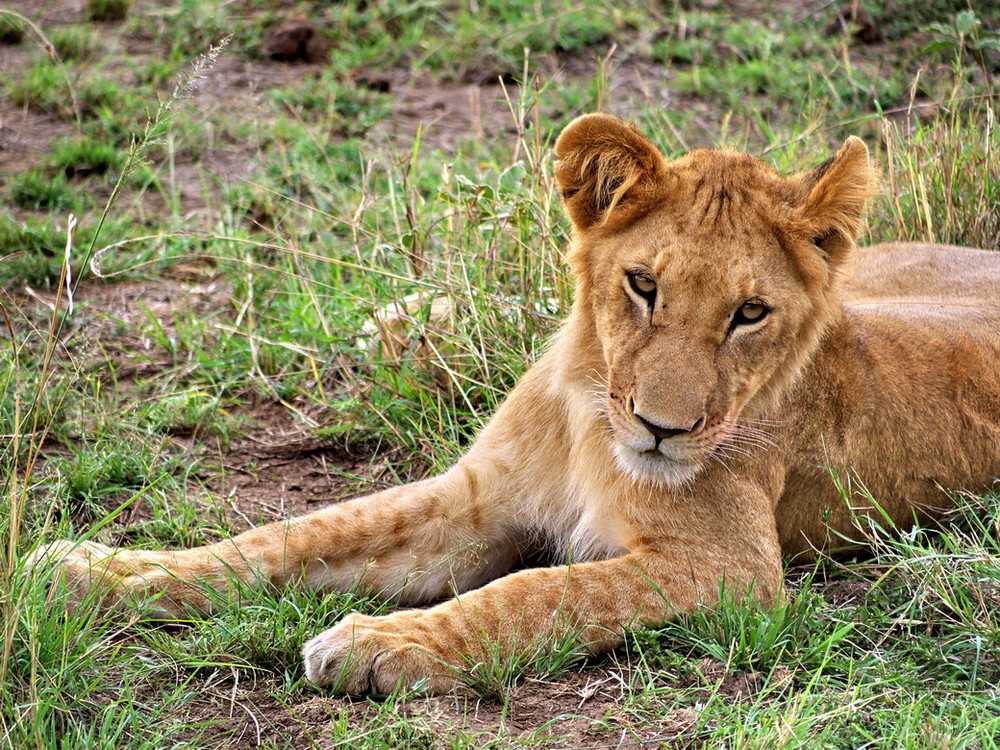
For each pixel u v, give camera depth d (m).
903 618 6.39
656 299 6.26
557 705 5.78
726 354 6.26
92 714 5.55
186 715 5.65
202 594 6.58
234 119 14.48
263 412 9.41
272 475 8.49
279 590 6.84
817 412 7.23
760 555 6.73
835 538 7.59
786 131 13.95
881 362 7.61
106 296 10.98
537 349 9.08
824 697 5.69
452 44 16.59
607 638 6.24
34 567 5.84
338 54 16.25
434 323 9.52
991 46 12.03
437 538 7.25
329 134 14.16
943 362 7.87
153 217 12.34
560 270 9.30
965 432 7.83
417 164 12.64
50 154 13.48
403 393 9.17
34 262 10.99
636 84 15.73
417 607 7.19
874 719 5.58
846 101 14.99
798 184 6.62
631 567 6.49
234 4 17.38
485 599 6.18
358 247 10.36
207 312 10.84
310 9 17.33
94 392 9.05
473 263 9.62
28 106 14.53
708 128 14.37
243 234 11.74
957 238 10.56
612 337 6.41
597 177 6.58
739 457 6.82
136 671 5.86
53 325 6.00
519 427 7.39
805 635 6.36
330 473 8.59
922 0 16.72
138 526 7.51
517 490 7.38
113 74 15.43
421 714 5.59
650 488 6.75
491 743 5.35
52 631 5.74
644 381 6.13
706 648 6.13
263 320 10.52
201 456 8.62
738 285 6.18
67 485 7.71
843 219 6.54
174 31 16.52
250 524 7.77
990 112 11.16
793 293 6.44
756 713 5.52
